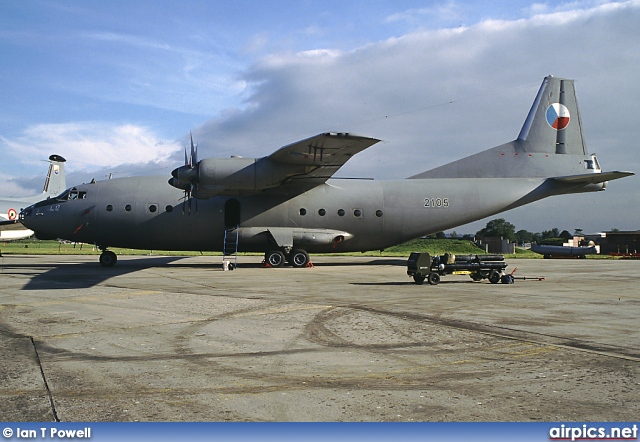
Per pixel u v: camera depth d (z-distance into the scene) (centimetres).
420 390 540
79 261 2839
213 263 2677
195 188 2123
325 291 1398
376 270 2198
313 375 594
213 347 732
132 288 1441
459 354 695
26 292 1344
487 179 2452
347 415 468
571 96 2520
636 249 5262
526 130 2481
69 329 857
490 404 497
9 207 4622
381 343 761
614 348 730
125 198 2270
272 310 1060
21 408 482
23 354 687
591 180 2377
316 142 1800
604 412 477
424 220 2391
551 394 526
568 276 1978
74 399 507
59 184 5400
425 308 1095
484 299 1245
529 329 866
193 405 493
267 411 478
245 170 2039
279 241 2281
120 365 632
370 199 2362
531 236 11288
